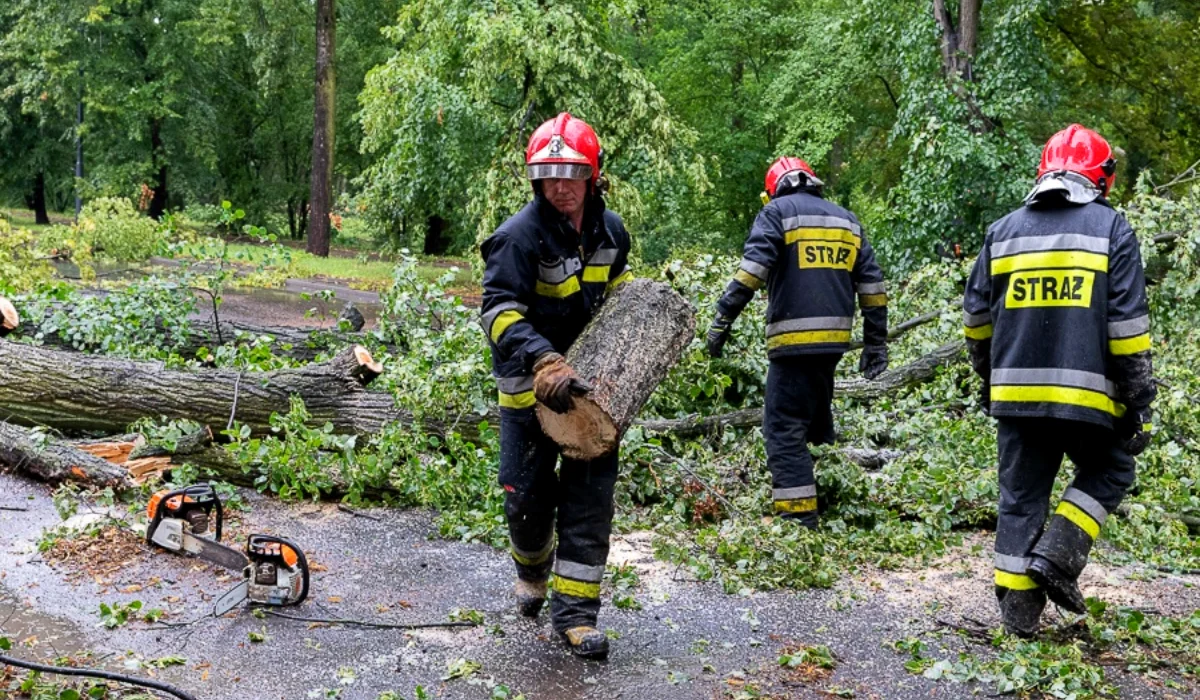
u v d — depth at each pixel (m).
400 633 3.88
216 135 32.19
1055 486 5.76
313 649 3.71
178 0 30.19
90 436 6.01
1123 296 3.72
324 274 21.16
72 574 4.32
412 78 17.34
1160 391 6.49
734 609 4.27
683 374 6.39
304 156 37.44
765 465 5.79
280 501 5.63
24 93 31.98
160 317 8.36
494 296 3.56
